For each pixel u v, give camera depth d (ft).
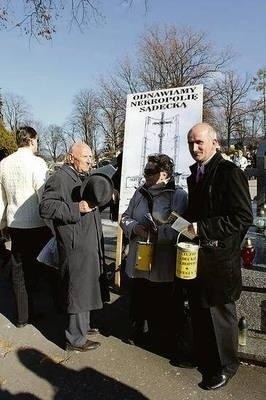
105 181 11.00
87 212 11.19
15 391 10.11
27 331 13.25
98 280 11.66
